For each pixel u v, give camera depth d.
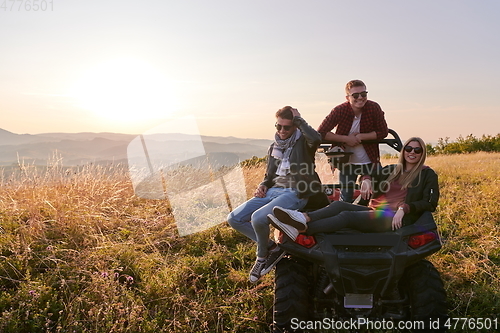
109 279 4.34
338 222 3.54
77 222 5.95
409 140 3.94
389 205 4.04
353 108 5.14
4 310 3.83
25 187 7.12
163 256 5.33
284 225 3.46
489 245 5.57
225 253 5.49
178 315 3.91
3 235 5.34
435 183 3.91
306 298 3.49
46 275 4.53
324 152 5.15
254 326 3.79
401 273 3.34
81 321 3.69
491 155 22.23
